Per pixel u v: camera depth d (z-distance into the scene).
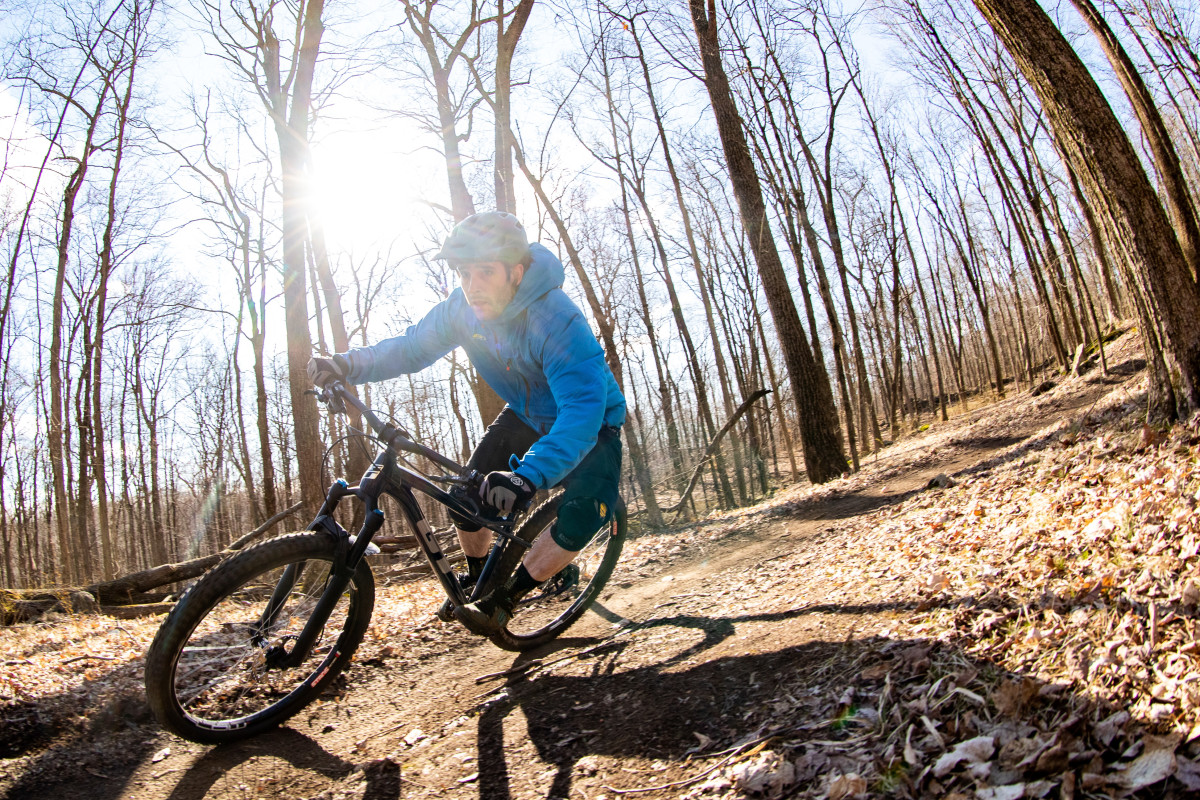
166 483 34.66
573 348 2.55
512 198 9.90
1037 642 1.82
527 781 1.91
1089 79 4.00
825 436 10.36
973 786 1.37
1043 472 4.44
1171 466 3.06
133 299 22.44
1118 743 1.37
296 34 11.15
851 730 1.70
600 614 3.74
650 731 2.02
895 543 3.76
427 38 10.33
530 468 2.36
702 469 11.52
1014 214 21.92
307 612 2.41
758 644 2.48
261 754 2.29
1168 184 4.16
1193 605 1.72
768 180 15.79
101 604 6.21
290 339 9.59
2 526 20.42
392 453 2.49
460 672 3.07
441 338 2.83
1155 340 4.02
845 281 18.77
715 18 10.81
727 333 28.16
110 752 2.30
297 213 9.70
